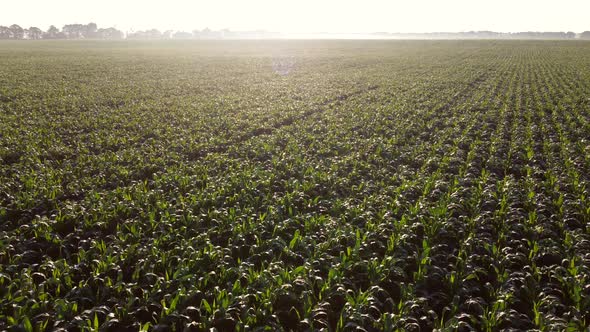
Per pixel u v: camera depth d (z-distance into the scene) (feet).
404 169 53.72
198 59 288.71
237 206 41.39
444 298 28.60
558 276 28.76
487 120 85.81
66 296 27.27
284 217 39.99
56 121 81.82
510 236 36.06
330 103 107.65
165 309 25.64
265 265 32.53
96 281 29.63
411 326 25.11
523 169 53.62
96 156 58.29
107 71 194.80
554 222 38.09
